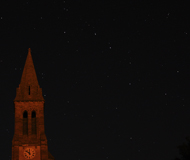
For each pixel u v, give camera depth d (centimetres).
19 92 10469
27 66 10912
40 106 10356
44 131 10181
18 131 10112
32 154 9925
